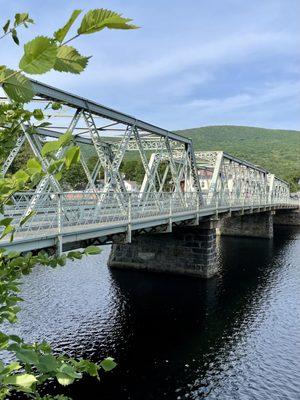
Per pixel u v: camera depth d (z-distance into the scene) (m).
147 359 18.31
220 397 15.45
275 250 49.94
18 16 1.55
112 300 26.92
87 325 22.17
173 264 33.59
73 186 38.06
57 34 1.31
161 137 26.28
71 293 28.20
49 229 13.81
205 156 41.59
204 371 17.39
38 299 26.53
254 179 60.25
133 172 75.19
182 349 19.53
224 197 42.84
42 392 15.40
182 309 25.41
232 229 64.12
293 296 28.67
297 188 145.62
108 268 36.16
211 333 21.56
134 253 35.22
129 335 20.95
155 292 29.00
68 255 2.56
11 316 2.45
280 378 16.95
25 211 12.66
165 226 23.09
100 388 15.87
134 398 15.20
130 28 1.33
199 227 32.62
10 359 15.92
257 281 32.94
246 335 21.45
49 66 1.36
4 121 2.15
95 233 15.29
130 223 17.80
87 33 1.33
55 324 22.06
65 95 15.78
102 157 18.11
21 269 2.48
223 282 32.22
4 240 10.96
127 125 21.23
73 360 2.57
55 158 1.89
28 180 1.87
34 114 2.23
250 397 15.51
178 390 15.88
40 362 2.10
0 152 2.22
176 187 27.05
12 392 14.85
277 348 19.86
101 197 17.61
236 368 17.77
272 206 61.94
